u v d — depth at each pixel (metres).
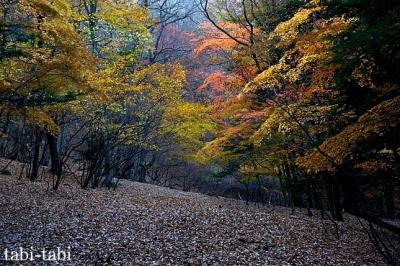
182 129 21.41
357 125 9.02
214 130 20.44
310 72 14.06
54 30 10.98
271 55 16.36
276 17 17.42
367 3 8.61
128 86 16.97
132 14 18.70
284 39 13.41
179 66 20.41
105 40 19.92
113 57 18.12
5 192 14.27
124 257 8.75
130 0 19.80
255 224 13.81
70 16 15.85
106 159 21.08
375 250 11.91
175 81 19.19
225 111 17.59
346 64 8.91
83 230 10.55
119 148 22.39
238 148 18.41
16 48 11.62
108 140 19.41
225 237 11.45
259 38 17.08
